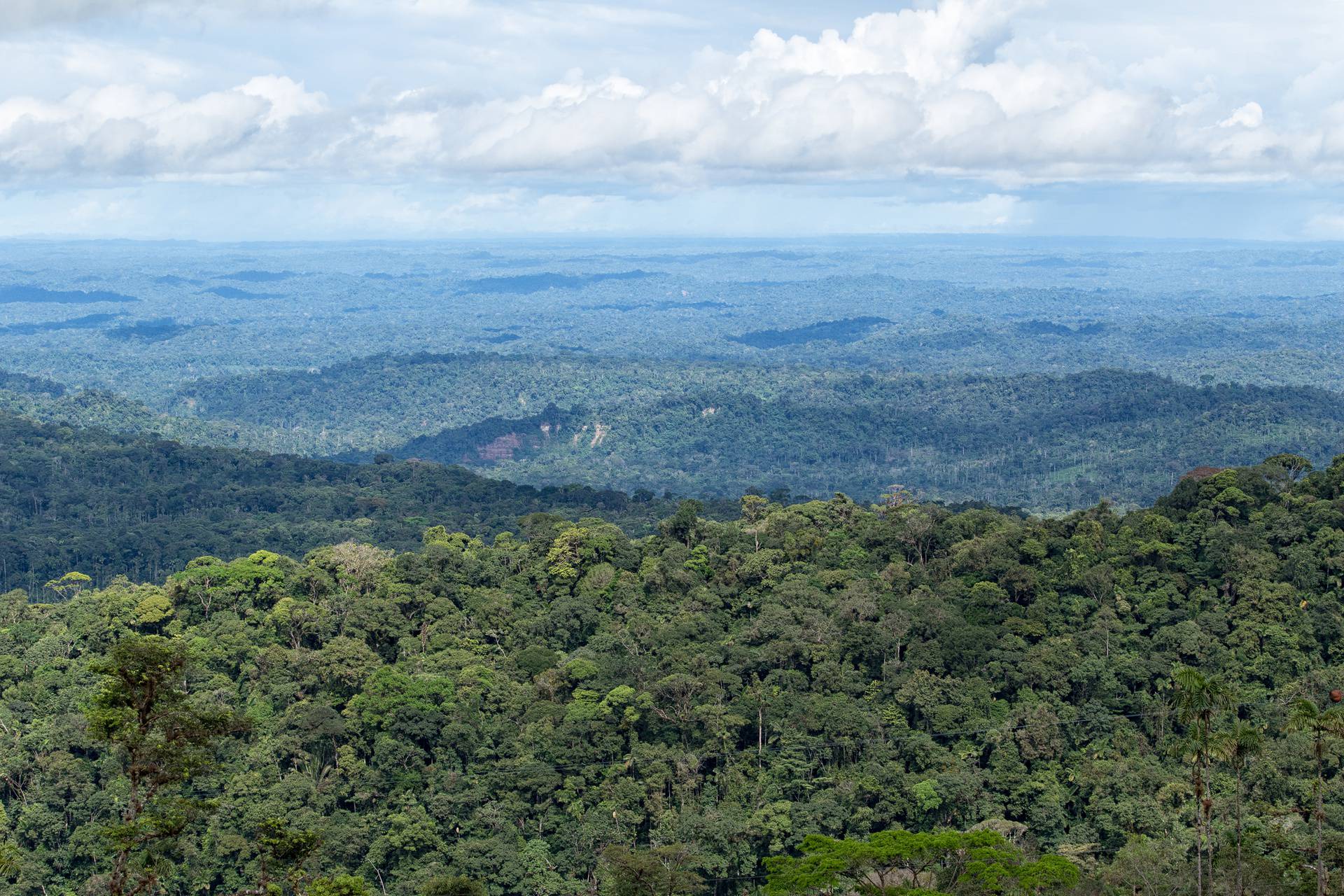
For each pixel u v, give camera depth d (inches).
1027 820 4842.5
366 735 5196.9
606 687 5403.5
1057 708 5187.0
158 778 2901.1
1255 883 3777.1
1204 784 4512.8
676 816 4852.4
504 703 5388.8
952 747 5078.7
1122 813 4611.2
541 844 4788.4
